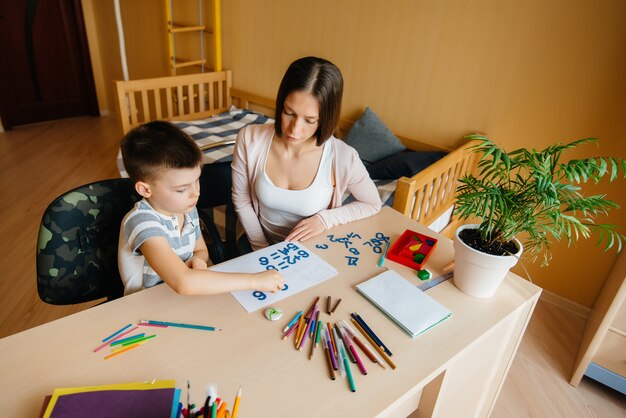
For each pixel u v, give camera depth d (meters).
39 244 1.06
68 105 4.34
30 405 0.67
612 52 1.70
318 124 1.14
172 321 0.85
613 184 1.83
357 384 0.74
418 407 0.98
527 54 1.91
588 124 1.84
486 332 0.89
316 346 0.82
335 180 1.28
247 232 1.39
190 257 1.10
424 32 2.20
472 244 0.98
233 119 3.04
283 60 2.92
